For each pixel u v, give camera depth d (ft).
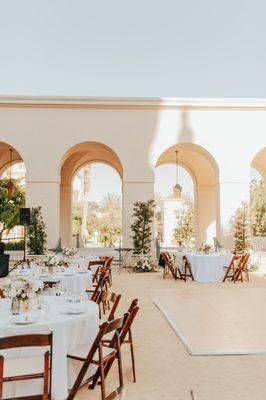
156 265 50.93
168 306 28.07
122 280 41.68
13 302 14.17
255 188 96.73
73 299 16.55
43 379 11.43
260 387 13.93
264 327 22.15
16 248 53.31
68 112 52.54
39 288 14.99
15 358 12.66
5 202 56.08
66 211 66.85
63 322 13.02
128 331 15.05
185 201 103.55
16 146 51.85
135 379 14.48
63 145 52.16
